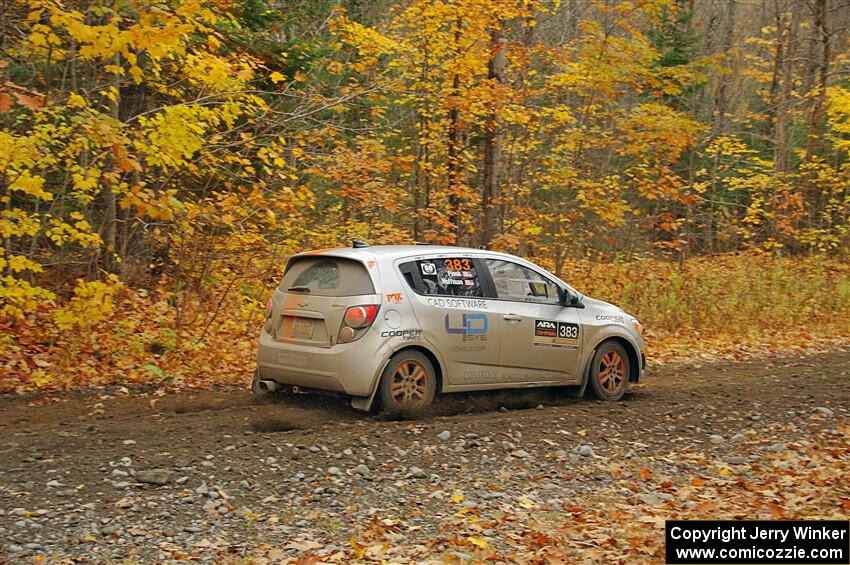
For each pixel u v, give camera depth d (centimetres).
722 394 1040
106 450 704
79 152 1012
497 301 915
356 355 814
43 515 564
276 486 643
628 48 1555
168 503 598
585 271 1811
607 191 1695
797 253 2209
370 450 735
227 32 1388
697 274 1839
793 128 2725
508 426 834
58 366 1026
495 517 601
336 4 1916
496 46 1531
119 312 1187
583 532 572
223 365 1116
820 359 1392
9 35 1062
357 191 1360
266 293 1313
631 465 737
